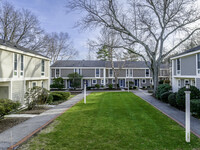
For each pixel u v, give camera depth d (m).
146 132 5.38
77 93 21.27
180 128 5.82
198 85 11.83
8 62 9.64
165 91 13.30
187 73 13.71
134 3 15.98
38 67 14.54
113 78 31.28
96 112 8.62
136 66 31.94
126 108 9.82
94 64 30.62
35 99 10.02
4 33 23.97
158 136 5.01
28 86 13.36
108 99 14.37
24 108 10.37
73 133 5.30
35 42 28.12
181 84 15.99
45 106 10.92
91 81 29.64
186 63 13.91
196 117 7.46
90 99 14.52
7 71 9.53
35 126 6.11
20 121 6.94
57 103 12.34
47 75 16.89
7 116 7.93
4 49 9.03
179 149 4.12
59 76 29.02
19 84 10.99
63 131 5.50
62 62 31.23
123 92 22.05
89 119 7.11
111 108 9.82
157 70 16.80
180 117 7.54
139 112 8.62
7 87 10.23
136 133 5.28
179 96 9.02
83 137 4.93
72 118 7.32
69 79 28.00
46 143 4.50
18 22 25.14
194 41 21.64
